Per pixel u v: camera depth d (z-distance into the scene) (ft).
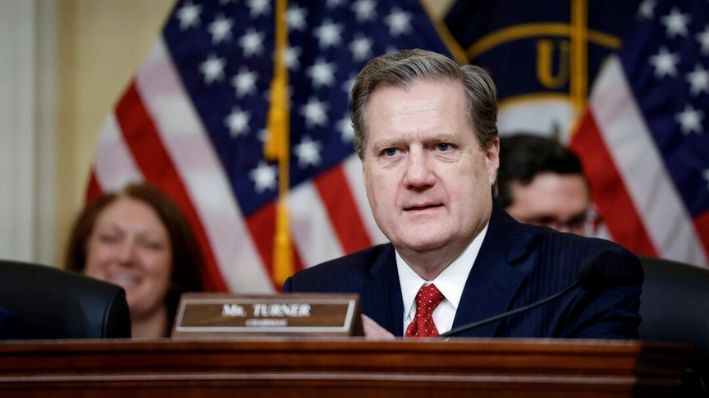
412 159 11.91
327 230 21.54
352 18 21.98
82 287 13.20
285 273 21.44
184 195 21.75
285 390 8.93
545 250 12.37
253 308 9.57
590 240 12.39
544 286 12.01
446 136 11.89
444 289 12.37
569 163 18.75
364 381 8.84
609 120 21.25
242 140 21.80
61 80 22.56
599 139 21.21
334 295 9.57
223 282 21.63
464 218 11.99
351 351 8.79
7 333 12.06
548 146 18.84
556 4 21.89
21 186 21.94
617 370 8.71
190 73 22.03
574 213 18.75
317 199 21.62
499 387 8.77
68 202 22.43
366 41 21.84
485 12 22.13
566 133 21.57
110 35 22.89
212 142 21.84
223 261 21.66
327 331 9.45
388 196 12.05
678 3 21.57
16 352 9.14
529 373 8.75
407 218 12.02
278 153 21.66
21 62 22.09
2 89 21.99
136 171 21.81
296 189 21.67
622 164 21.16
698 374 13.21
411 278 12.62
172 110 21.95
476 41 22.13
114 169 21.84
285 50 21.94
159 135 21.89
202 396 8.99
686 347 9.40
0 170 21.90
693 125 21.20
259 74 21.91
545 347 8.67
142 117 21.95
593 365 8.70
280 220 21.53
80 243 19.97
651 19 21.52
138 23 22.97
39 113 22.26
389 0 21.89
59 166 22.43
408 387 8.82
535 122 21.67
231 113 21.89
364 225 21.52
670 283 13.66
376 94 12.17
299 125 21.77
